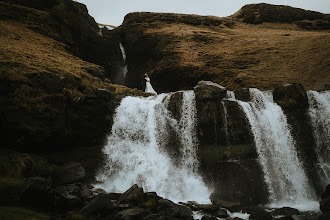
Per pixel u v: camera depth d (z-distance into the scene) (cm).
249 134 1294
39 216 752
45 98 1127
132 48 3180
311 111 1362
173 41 3103
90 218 754
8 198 827
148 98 1480
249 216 909
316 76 2133
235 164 1184
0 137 1074
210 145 1290
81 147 1248
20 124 1070
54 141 1163
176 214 845
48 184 887
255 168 1198
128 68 3153
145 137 1317
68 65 1717
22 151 1110
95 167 1216
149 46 3161
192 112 1327
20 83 1133
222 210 964
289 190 1201
